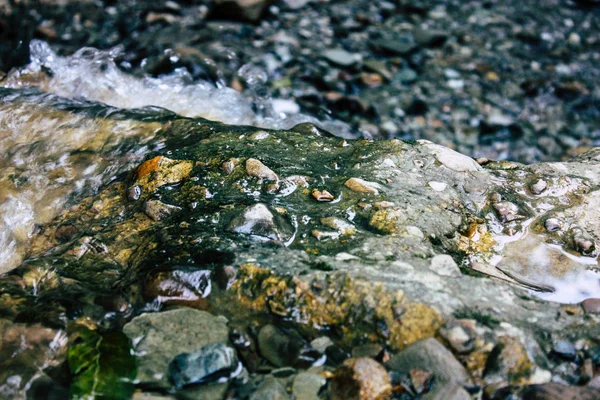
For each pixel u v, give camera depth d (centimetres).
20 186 104
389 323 81
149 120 112
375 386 77
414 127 165
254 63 177
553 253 93
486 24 212
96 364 79
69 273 89
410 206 94
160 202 95
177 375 79
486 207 97
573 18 219
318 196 94
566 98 182
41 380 80
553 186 99
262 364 81
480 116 172
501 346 79
